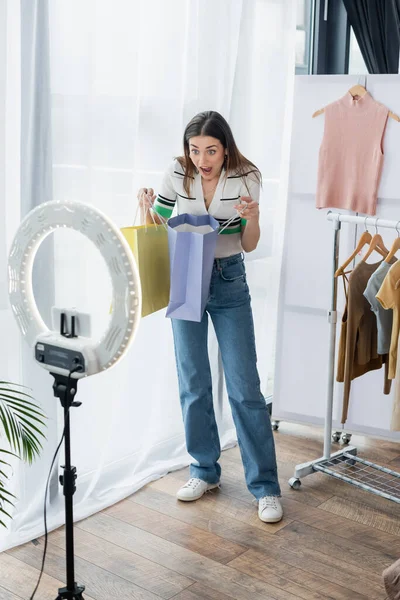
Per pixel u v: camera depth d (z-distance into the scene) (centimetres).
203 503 276
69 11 234
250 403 265
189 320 246
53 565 233
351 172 309
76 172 246
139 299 157
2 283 227
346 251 317
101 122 251
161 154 278
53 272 243
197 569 232
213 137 238
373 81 300
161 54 271
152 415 296
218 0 286
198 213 252
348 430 331
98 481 278
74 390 169
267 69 323
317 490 288
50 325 246
